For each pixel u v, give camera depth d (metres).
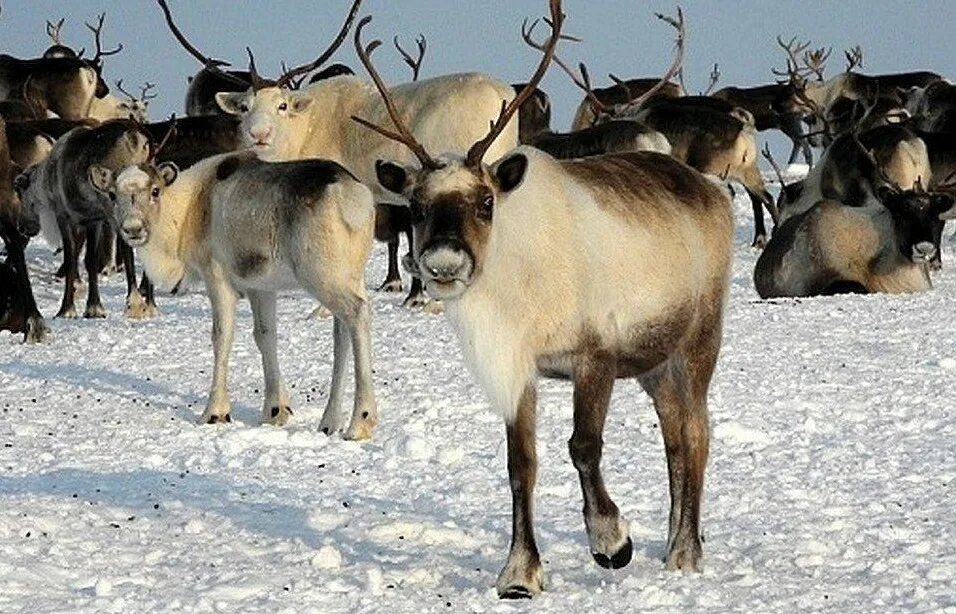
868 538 13.02
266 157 25.41
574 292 11.21
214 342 18.73
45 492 14.81
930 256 31.83
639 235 11.56
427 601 11.10
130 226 18.50
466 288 10.83
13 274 27.33
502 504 14.50
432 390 20.09
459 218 10.76
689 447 12.16
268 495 14.79
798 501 14.50
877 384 20.73
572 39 16.84
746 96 62.69
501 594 11.23
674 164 12.59
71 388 20.80
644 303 11.56
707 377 12.34
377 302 29.97
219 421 18.62
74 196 29.45
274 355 18.69
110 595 11.17
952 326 25.88
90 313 29.58
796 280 33.00
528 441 11.27
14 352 23.88
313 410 19.22
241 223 18.09
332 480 15.56
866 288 32.69
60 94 50.97
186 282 19.08
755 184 43.34
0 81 51.22
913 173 38.78
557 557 12.46
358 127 25.58
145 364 22.62
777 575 11.83
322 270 17.55
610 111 44.53
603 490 11.53
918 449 16.95
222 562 12.23
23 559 12.02
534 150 11.42
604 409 11.48
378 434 17.84
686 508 12.06
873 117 50.38
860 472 15.78
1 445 17.39
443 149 24.97
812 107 58.28
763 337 24.55
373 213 17.80
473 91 24.91
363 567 12.08
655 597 11.06
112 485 15.19
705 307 12.27
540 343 11.27
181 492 14.88
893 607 10.91
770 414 18.84
